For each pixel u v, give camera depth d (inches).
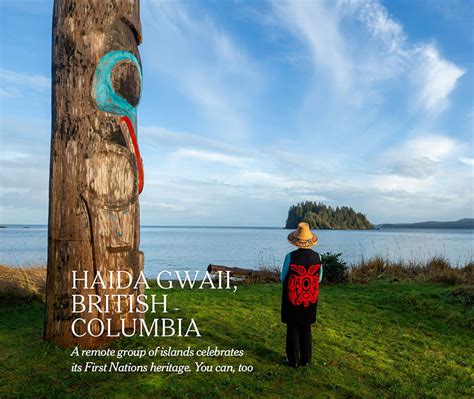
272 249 1314.0
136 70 190.9
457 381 159.2
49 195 179.9
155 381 144.3
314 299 163.3
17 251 1039.6
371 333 219.3
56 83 179.6
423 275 417.7
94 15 179.5
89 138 176.4
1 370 151.6
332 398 138.1
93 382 143.6
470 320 240.5
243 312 249.6
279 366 163.5
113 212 178.5
